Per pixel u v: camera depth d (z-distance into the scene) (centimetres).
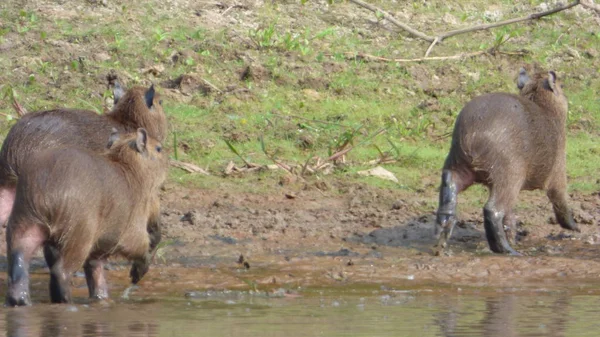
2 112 3709
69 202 2052
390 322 1900
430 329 1820
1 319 1925
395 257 2741
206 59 4228
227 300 2195
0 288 2370
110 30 4347
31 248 2066
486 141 2777
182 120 3800
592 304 2138
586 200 3366
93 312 2019
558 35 4728
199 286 2398
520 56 4522
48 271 2591
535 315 1988
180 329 1820
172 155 3559
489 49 4544
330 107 3997
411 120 3969
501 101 2833
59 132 2522
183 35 4378
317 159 3612
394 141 3825
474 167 2798
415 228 3064
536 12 4947
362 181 3481
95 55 4166
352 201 3278
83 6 4550
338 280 2470
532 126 2842
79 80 3988
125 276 2516
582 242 2989
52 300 2114
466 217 3203
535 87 2947
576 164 3741
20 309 2033
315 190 3384
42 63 4069
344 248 2855
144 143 2231
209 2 4712
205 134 3731
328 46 4475
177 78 4062
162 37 4319
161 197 3253
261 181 3438
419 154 3738
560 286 2403
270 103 3981
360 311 2039
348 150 3584
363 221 3125
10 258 2069
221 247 2825
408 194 3400
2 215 2562
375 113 3991
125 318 1947
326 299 2208
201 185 3372
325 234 2992
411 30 4525
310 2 4869
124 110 2647
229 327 1842
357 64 4341
